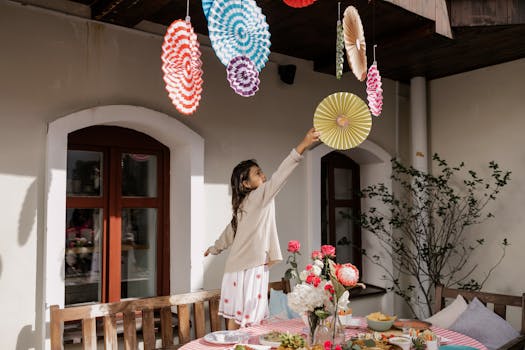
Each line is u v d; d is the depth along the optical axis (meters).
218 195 3.92
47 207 3.09
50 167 3.12
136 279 3.78
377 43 4.11
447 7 3.81
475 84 4.94
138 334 3.56
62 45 3.26
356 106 2.28
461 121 5.05
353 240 5.34
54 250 3.10
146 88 3.60
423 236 5.00
